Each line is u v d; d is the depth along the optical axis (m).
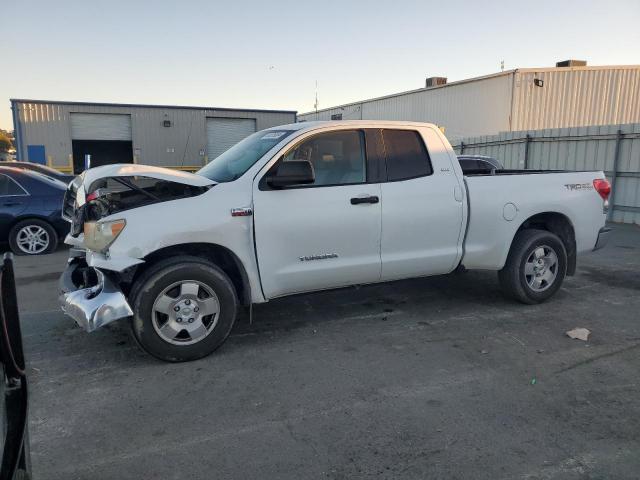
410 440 3.06
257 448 3.00
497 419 3.29
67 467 2.83
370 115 32.66
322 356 4.30
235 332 4.88
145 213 4.00
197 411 3.42
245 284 4.34
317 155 4.62
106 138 26.66
